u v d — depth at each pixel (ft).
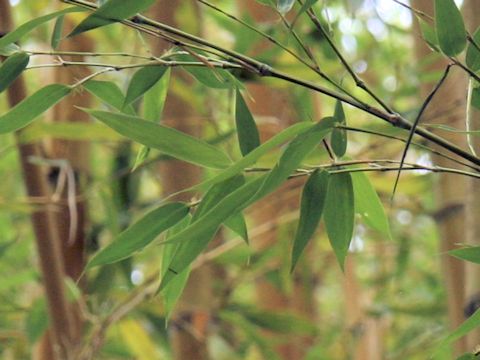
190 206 3.76
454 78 4.95
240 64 3.64
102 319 5.49
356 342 6.63
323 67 5.42
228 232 7.34
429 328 7.36
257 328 6.38
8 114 3.75
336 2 5.84
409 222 7.61
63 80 5.74
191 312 5.72
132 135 3.74
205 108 5.85
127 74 5.77
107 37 5.84
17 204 5.17
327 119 3.51
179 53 3.73
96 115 3.72
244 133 3.74
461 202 5.03
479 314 3.62
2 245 5.83
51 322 5.18
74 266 5.78
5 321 6.76
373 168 3.66
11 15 4.65
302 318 6.01
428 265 8.21
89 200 6.14
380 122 6.22
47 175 5.74
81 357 5.19
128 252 3.77
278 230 6.40
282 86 5.35
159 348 6.79
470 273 4.39
